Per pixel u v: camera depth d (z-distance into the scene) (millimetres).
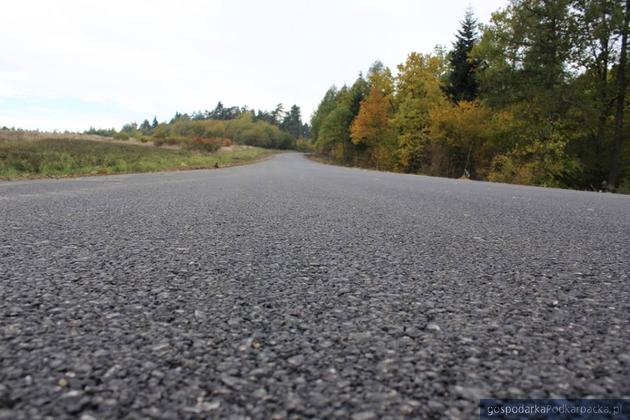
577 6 16719
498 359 842
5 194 5113
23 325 967
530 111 18562
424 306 1194
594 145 17562
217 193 5664
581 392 709
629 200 5789
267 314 1103
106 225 2725
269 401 668
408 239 2379
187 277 1478
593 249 2137
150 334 940
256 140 104938
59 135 47719
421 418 625
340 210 3869
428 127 28828
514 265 1756
